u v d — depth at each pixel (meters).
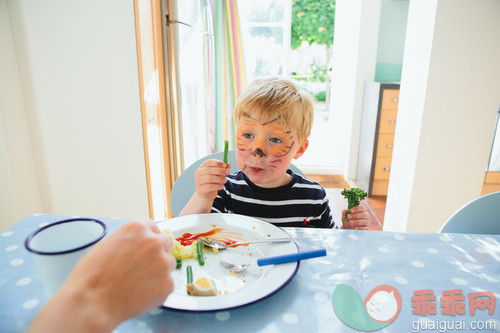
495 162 2.23
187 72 2.16
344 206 2.61
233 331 0.44
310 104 0.94
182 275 0.55
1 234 0.67
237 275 0.56
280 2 3.17
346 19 3.19
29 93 1.57
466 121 1.44
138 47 1.54
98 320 0.30
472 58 1.38
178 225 0.70
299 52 5.21
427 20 1.43
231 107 2.83
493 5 1.32
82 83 1.57
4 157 1.49
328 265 0.59
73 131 1.64
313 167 3.40
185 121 2.14
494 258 0.62
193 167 1.04
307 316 0.47
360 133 3.04
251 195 0.96
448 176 1.51
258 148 0.88
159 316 0.46
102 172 1.70
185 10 2.08
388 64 2.97
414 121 1.54
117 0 1.48
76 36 1.51
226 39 2.72
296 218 0.95
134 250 0.35
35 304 0.48
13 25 1.47
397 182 1.74
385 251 0.64
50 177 1.70
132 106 1.61
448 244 0.67
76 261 0.41
